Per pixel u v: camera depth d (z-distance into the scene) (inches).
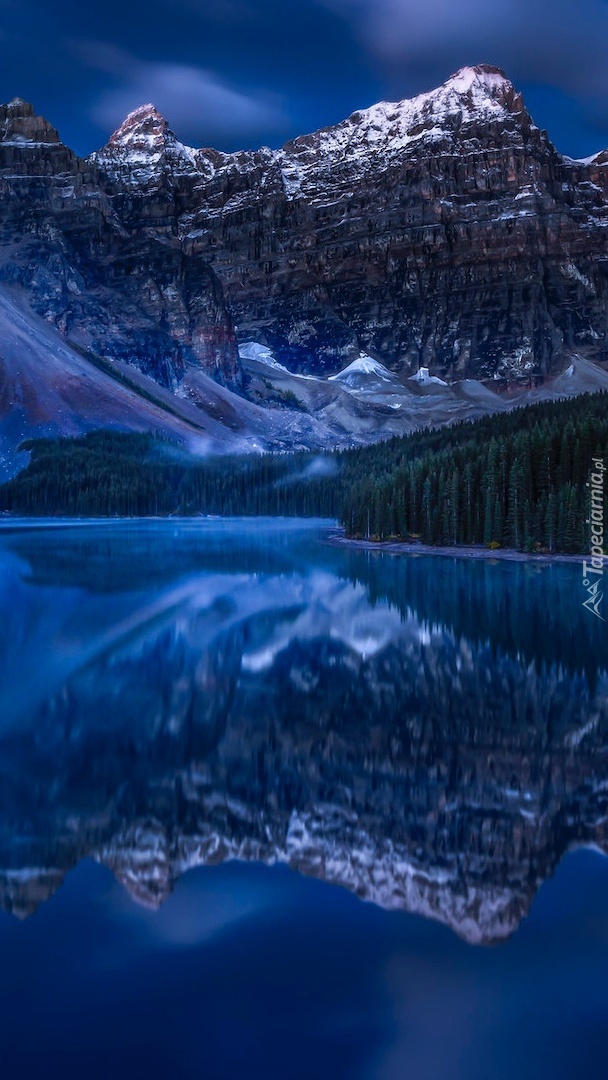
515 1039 524.4
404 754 1083.3
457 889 712.4
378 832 831.1
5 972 589.0
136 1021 541.6
